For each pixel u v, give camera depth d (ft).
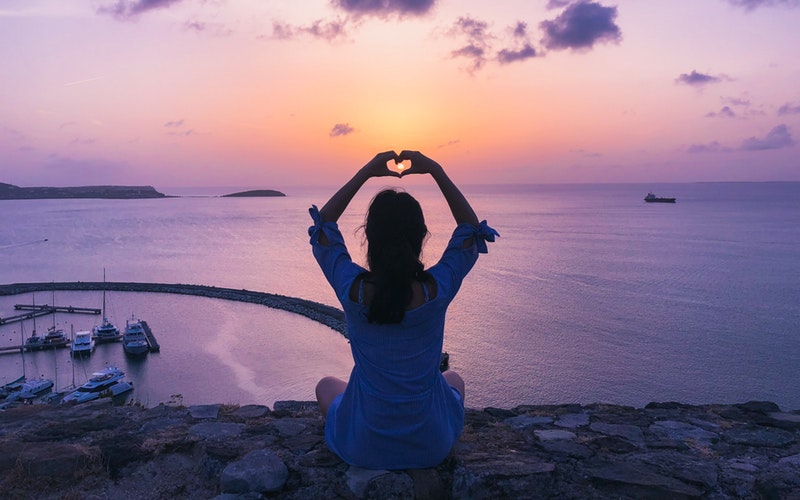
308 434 13.00
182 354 209.15
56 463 11.83
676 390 153.69
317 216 9.95
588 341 196.54
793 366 171.12
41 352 223.51
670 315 233.55
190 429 13.61
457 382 12.02
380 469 10.51
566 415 15.57
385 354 9.47
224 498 10.57
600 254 433.07
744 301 261.03
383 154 10.12
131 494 11.41
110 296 315.17
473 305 254.06
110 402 16.93
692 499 10.64
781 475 11.41
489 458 11.55
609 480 11.04
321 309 266.16
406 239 9.21
